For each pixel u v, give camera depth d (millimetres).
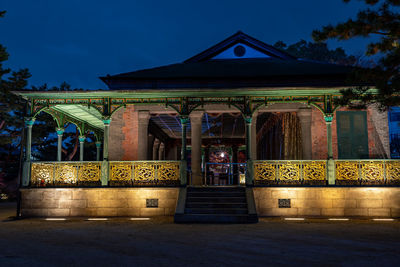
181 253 7312
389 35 11156
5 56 20641
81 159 19359
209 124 21672
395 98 11211
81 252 7453
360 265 6340
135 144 16562
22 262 6621
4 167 29031
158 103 14227
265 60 20688
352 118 15789
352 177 13570
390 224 11703
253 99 14148
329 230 10375
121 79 17891
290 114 17531
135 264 6422
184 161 13844
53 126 29547
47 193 14047
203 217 12172
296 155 16859
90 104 14289
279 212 13586
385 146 15562
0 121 25625
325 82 17141
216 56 21281
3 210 18125
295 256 7016
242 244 8242
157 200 13875
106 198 13930
